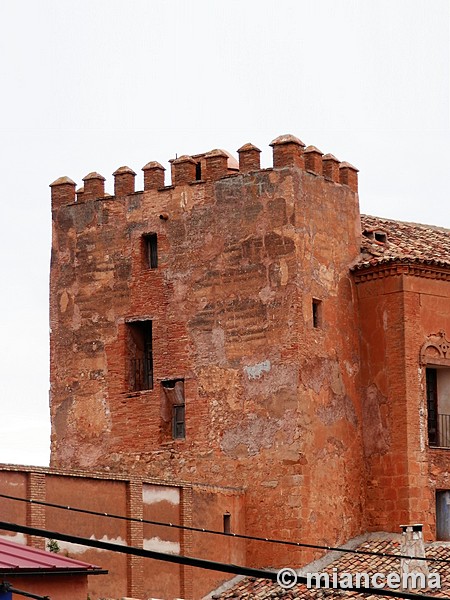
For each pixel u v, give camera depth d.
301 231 62.00
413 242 67.88
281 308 61.53
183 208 65.12
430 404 64.81
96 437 66.50
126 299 66.44
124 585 55.78
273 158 62.66
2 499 51.69
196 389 63.59
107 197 67.56
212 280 63.78
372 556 60.69
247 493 61.41
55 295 68.75
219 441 62.56
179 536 58.53
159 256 65.56
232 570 26.27
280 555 60.03
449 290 64.94
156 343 65.19
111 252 67.19
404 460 62.06
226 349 62.94
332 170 64.75
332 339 62.84
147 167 66.56
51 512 53.28
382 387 63.28
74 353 67.75
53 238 69.19
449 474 63.47
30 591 38.31
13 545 42.69
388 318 63.31
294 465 60.22
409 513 61.69
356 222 65.62
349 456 62.72
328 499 61.22
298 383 60.75
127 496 56.66
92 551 54.56
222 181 64.06
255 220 62.81
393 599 54.56
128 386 66.06
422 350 63.28
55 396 68.19
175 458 63.69
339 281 63.88
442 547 61.50
